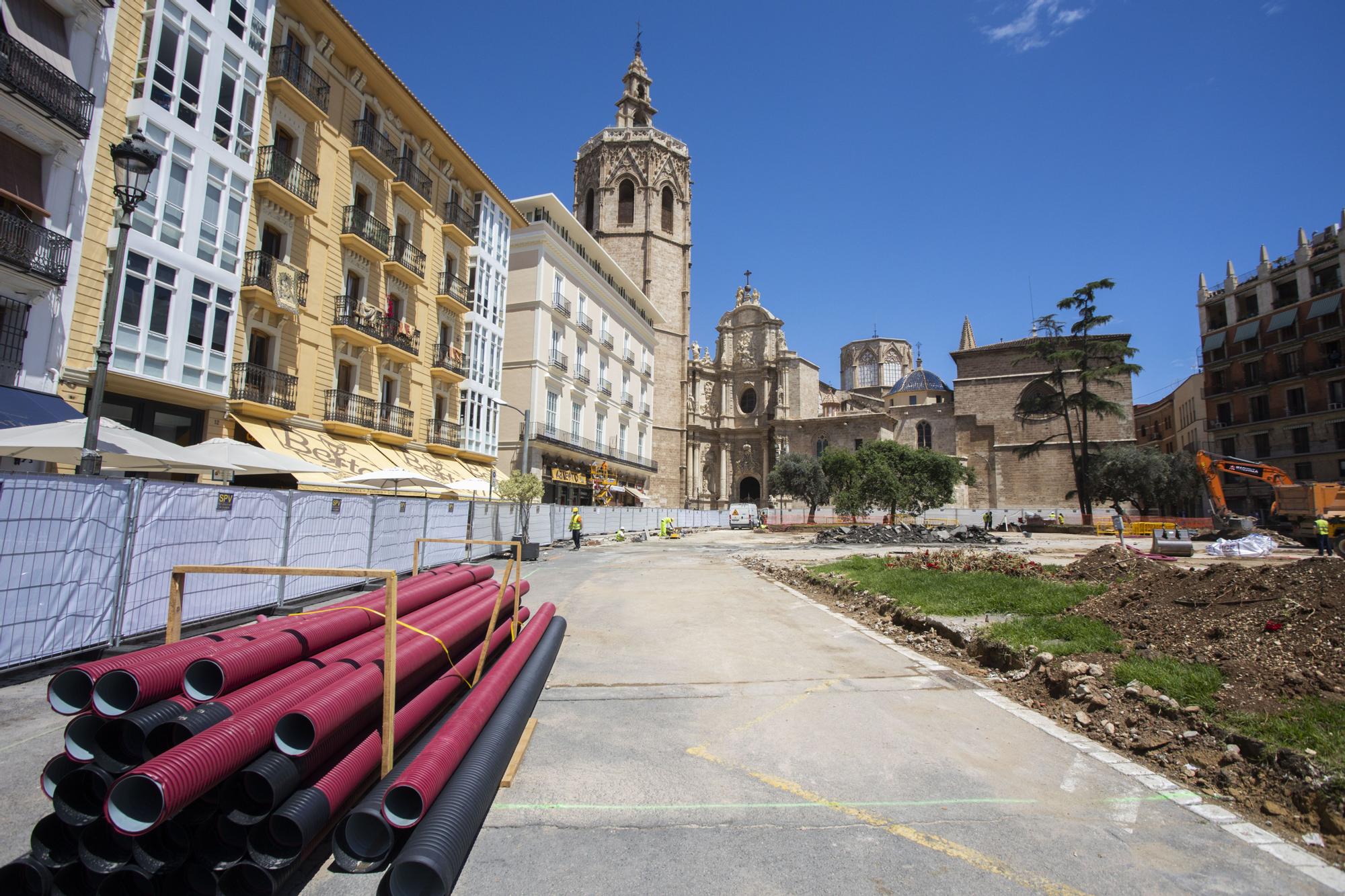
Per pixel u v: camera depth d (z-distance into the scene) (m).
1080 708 6.14
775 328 75.50
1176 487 52.06
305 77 21.92
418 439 28.50
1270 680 5.82
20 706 5.67
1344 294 48.00
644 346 61.00
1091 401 50.00
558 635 8.09
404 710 4.40
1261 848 3.81
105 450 10.43
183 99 16.92
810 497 61.34
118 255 9.38
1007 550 28.27
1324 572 7.70
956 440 70.94
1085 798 4.44
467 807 3.46
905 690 6.89
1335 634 6.27
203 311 17.53
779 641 9.29
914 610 10.30
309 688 3.66
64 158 14.29
